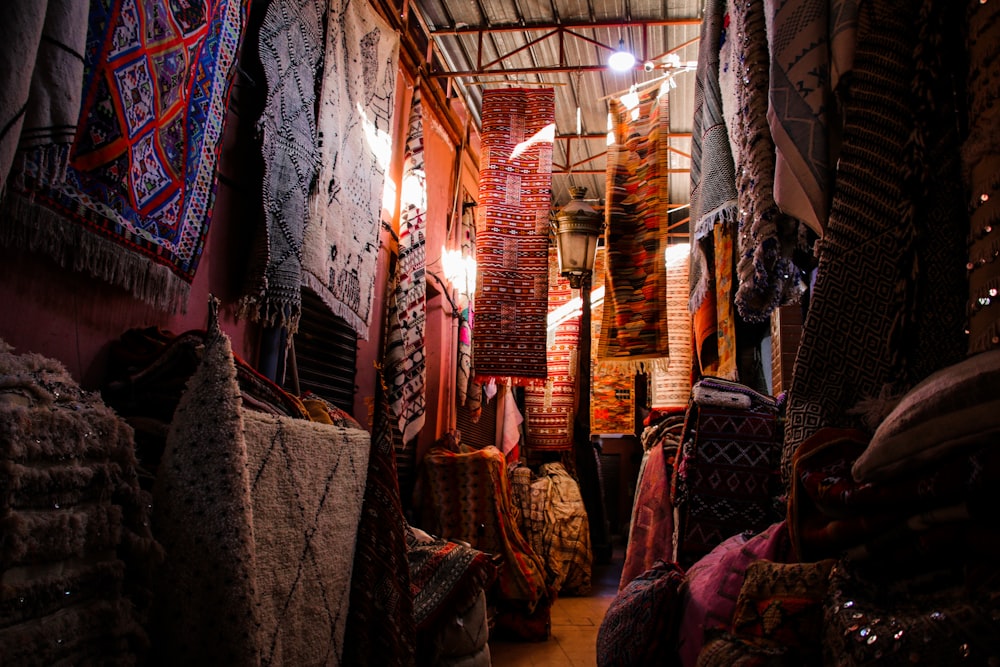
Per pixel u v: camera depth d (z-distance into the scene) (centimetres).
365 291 419
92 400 151
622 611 257
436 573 316
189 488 165
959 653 109
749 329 413
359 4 421
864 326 179
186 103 248
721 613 211
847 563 152
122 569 147
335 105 378
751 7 262
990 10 154
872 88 188
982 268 149
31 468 127
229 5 276
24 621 123
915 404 131
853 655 130
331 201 371
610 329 548
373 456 263
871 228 181
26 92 166
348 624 238
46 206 189
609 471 1433
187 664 157
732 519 310
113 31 213
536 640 508
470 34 652
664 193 553
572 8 606
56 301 218
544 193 620
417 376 531
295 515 204
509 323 604
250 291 306
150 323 262
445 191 693
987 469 110
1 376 131
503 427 859
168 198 238
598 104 781
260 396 225
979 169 153
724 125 341
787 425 186
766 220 240
